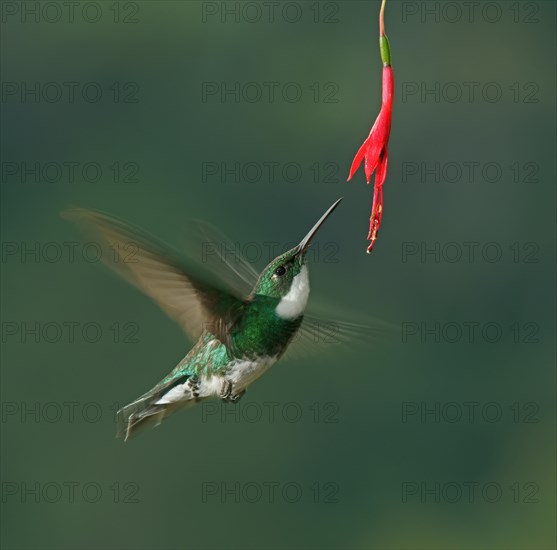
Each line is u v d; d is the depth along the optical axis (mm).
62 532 12594
